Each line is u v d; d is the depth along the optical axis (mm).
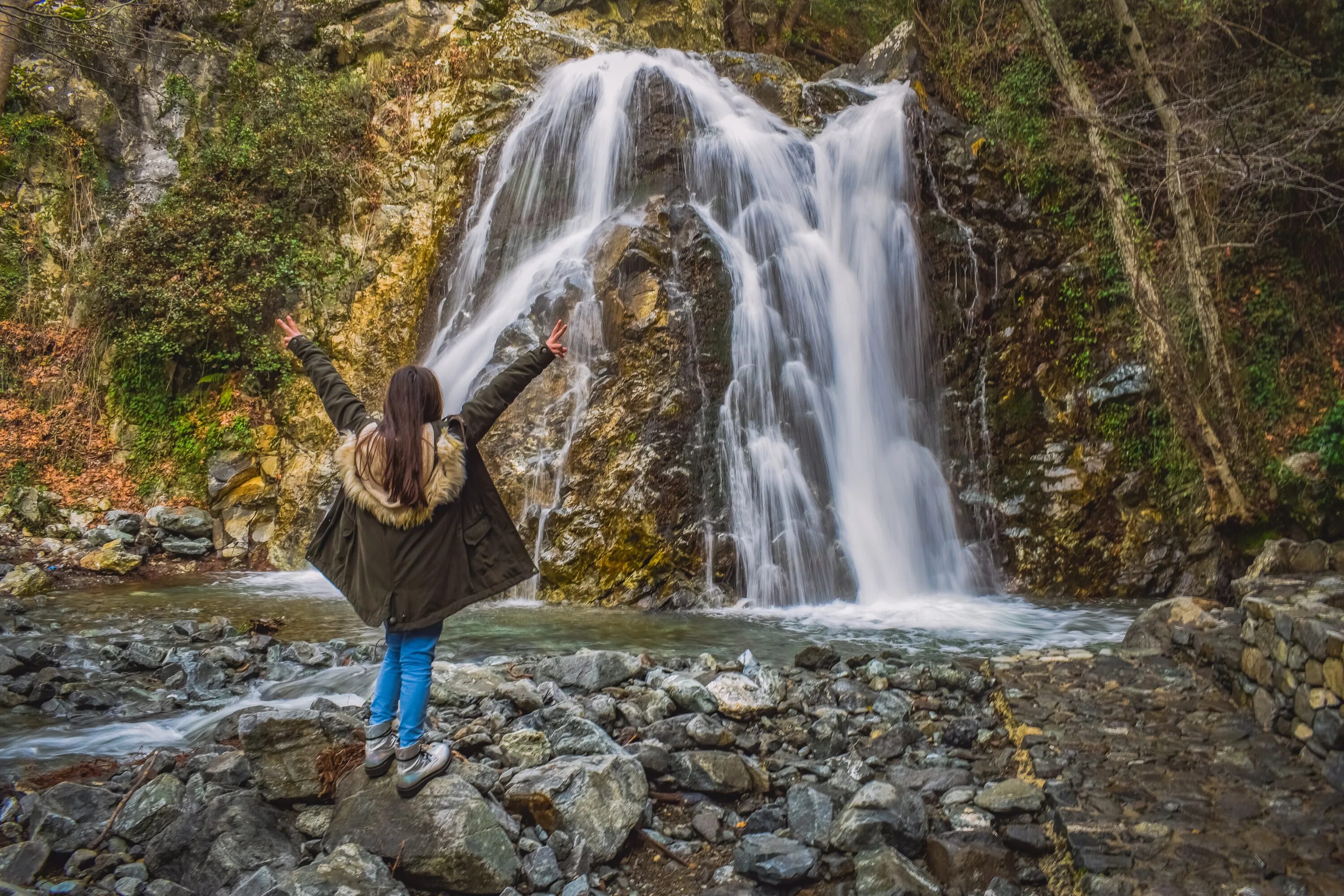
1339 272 11141
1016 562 9352
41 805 3596
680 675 5066
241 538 10344
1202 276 9242
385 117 12047
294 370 10875
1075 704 4844
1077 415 9734
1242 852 3336
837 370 9672
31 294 11375
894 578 8977
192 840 3420
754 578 8453
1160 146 10727
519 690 4715
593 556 8289
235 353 10992
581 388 8984
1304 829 3500
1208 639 5387
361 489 3260
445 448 3260
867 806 3730
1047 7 10609
